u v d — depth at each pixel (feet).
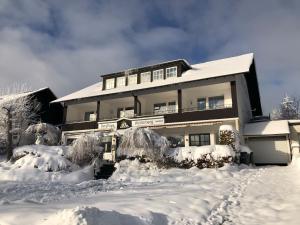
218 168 50.16
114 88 89.15
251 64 75.87
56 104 111.96
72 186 40.57
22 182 48.03
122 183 43.27
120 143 60.64
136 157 57.77
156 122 74.59
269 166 65.31
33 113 96.94
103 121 81.97
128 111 90.58
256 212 22.44
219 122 67.46
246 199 27.04
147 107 86.69
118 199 24.68
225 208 23.76
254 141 74.02
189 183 38.58
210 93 77.87
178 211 21.31
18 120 88.99
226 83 69.97
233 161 52.13
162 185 37.47
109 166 58.29
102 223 14.67
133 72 88.43
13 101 89.45
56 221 14.24
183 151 55.52
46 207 19.86
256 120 88.12
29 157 59.31
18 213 17.28
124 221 16.75
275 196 27.76
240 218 20.99
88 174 54.85
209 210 22.72
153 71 85.46
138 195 27.71
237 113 65.82
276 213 21.88
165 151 56.65
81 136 60.75
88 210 14.89
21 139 88.22
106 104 92.38
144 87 77.46
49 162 56.65
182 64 83.35
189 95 80.38
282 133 67.05
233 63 78.13
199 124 69.51
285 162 69.51
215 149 52.85
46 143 84.07
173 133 79.46
